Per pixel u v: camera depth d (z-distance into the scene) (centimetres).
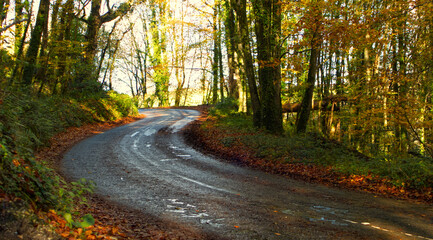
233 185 849
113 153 1321
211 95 5566
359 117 1572
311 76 1648
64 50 1892
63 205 444
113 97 3036
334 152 1191
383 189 842
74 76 2483
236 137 1578
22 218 314
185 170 1041
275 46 1599
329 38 1391
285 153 1230
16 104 833
